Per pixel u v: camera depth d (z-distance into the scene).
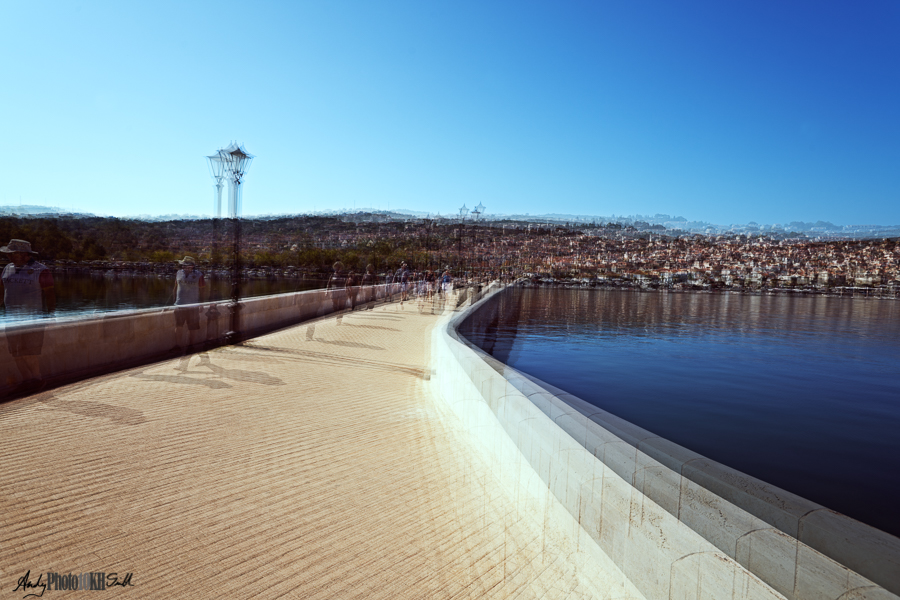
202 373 8.25
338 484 4.09
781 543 1.84
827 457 13.73
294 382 7.86
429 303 28.50
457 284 32.38
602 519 2.83
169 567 2.82
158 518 3.37
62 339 7.73
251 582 2.72
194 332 10.91
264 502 3.69
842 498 10.67
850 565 1.65
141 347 9.52
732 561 1.99
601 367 29.25
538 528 3.48
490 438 4.77
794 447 14.70
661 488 2.41
